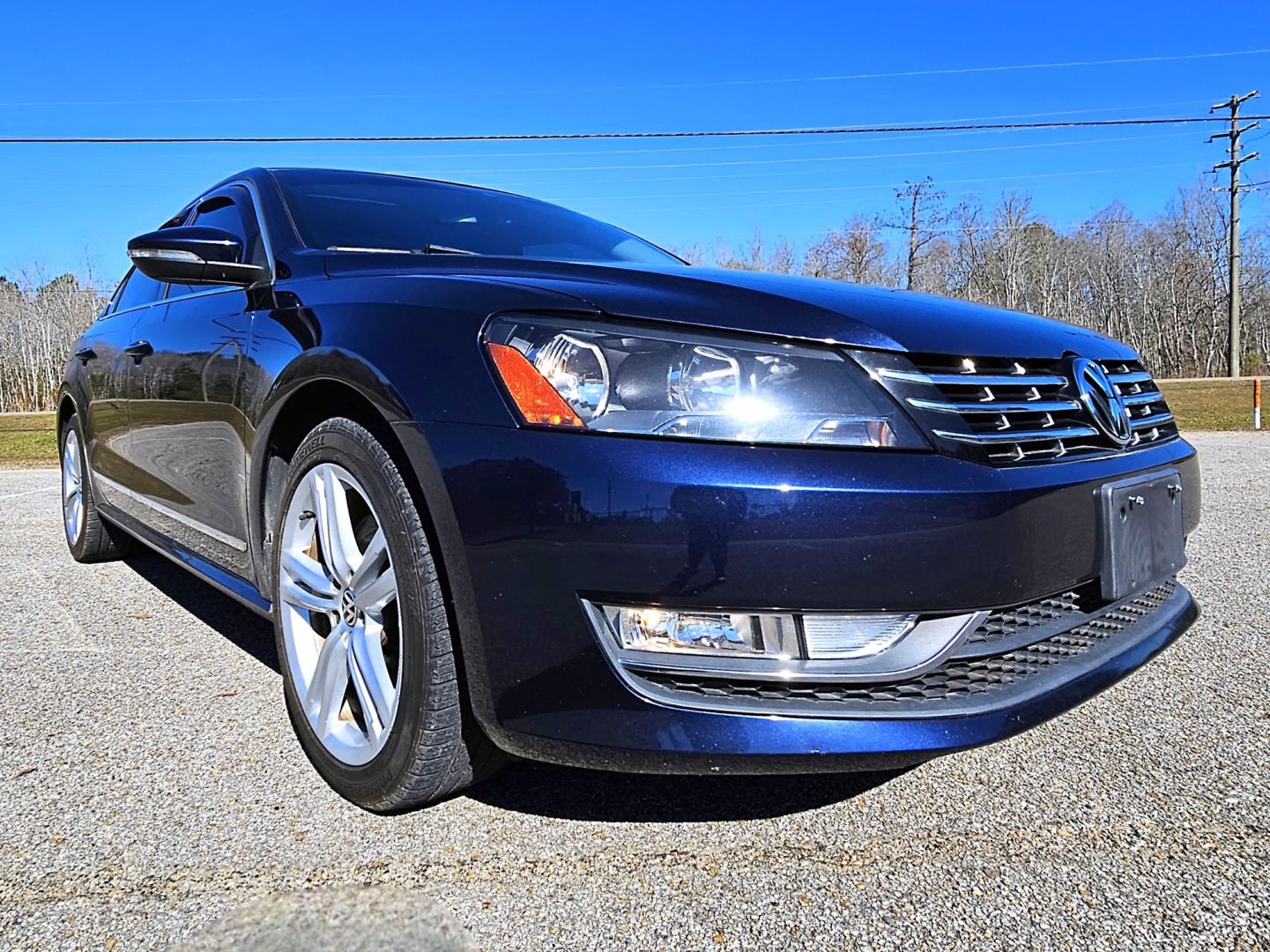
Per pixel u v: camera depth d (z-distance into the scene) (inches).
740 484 56.6
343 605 73.6
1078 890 60.1
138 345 117.7
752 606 57.2
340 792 72.3
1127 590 72.2
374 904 58.2
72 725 87.7
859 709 59.9
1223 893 59.5
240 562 92.9
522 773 77.5
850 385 60.8
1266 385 1189.7
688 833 67.8
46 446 540.4
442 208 112.7
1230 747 81.5
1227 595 132.2
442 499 61.1
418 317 67.8
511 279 71.6
